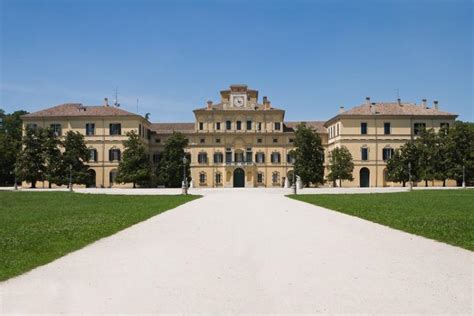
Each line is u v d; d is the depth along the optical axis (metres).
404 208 29.89
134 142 90.62
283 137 103.56
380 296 8.91
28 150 85.25
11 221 22.25
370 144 95.12
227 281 10.11
